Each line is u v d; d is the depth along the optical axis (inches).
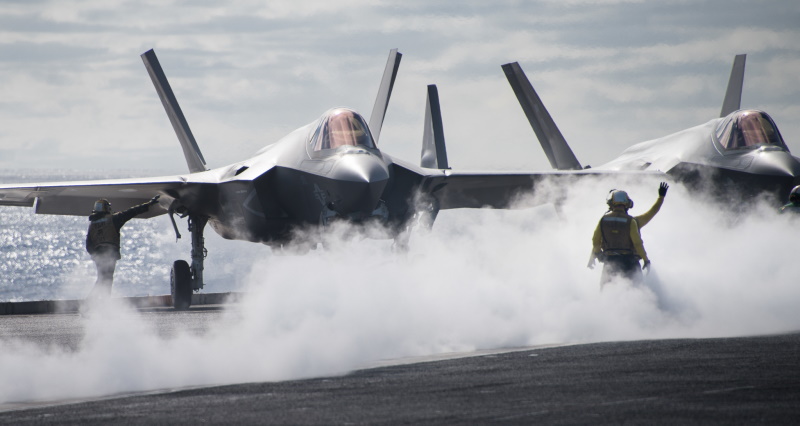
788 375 1080.2
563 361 1255.5
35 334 1895.9
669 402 934.4
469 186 2925.7
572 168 3585.1
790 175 2741.1
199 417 931.3
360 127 2485.2
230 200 2630.4
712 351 1305.4
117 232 2559.1
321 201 2378.2
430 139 4188.0
